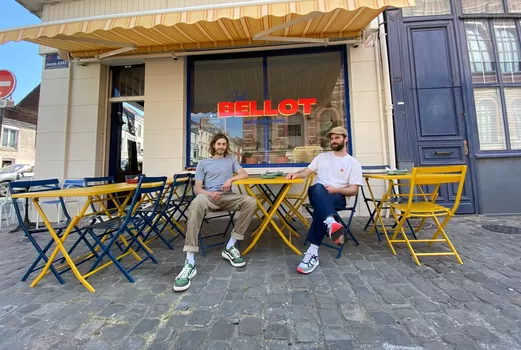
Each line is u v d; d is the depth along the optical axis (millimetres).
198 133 4715
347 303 1683
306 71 4609
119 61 4719
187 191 3834
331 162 2744
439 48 4344
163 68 4656
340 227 2100
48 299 1815
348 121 4414
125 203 2859
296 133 4602
